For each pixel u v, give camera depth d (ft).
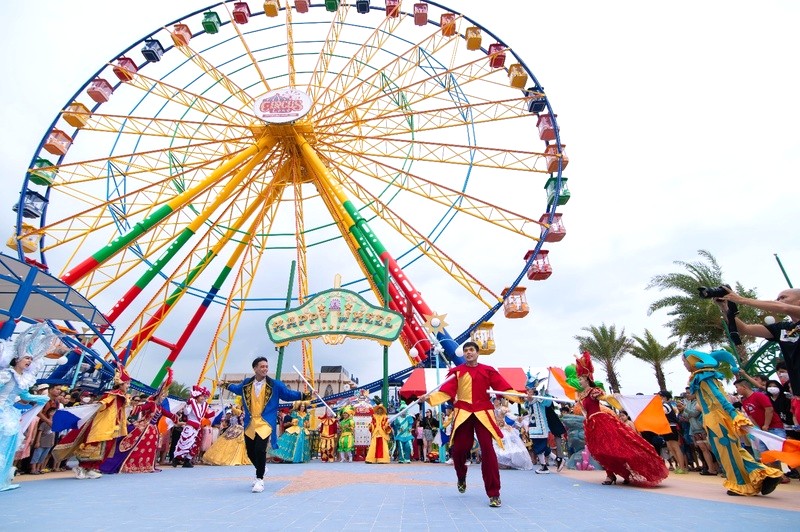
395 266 65.26
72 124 71.97
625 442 24.88
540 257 70.74
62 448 29.96
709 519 14.69
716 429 21.47
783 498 19.66
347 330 53.31
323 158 77.56
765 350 37.55
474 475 32.40
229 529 13.47
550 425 36.45
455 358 59.41
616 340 108.47
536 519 15.19
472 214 70.85
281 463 47.06
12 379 24.63
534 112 75.51
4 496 20.77
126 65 75.15
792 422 28.40
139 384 69.62
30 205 67.62
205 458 46.65
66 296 45.73
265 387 24.09
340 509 17.34
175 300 75.97
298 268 81.76
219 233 81.00
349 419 53.16
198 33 83.10
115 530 13.19
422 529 13.62
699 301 80.02
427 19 80.02
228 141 74.38
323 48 80.12
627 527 13.60
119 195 72.23
